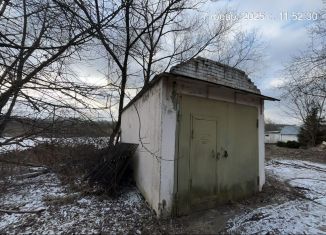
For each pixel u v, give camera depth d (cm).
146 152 477
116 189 513
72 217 393
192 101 424
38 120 281
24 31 289
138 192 517
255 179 525
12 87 259
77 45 302
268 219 387
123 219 383
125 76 598
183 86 414
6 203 457
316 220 386
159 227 353
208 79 491
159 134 390
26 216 398
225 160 466
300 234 339
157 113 407
